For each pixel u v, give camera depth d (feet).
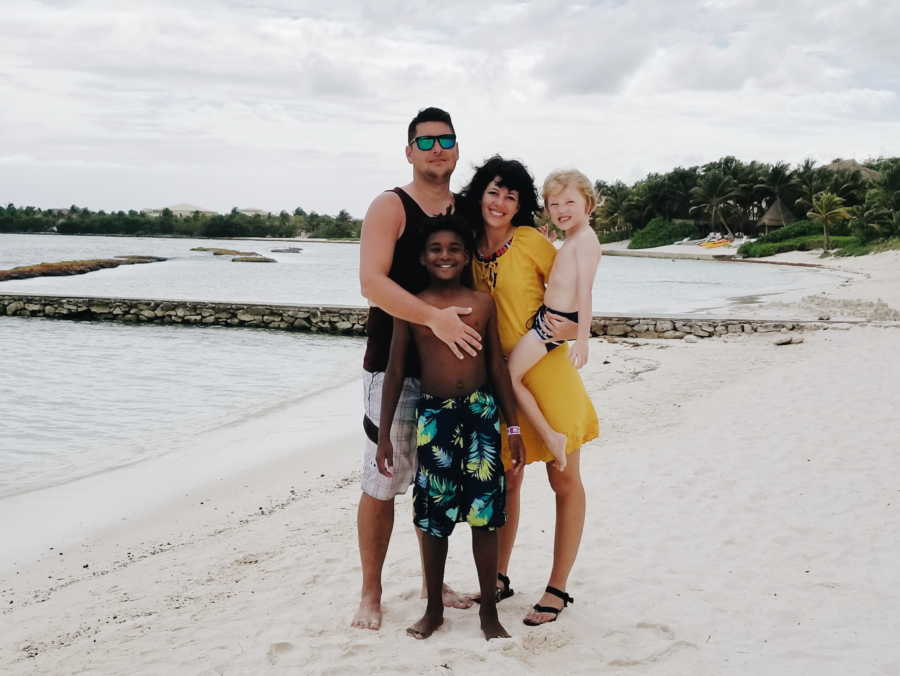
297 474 27.09
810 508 18.92
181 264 221.46
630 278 162.20
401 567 15.80
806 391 34.55
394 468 12.32
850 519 17.93
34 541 21.67
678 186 321.32
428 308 11.09
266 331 79.97
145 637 13.57
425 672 10.93
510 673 10.79
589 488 21.50
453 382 11.44
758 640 11.97
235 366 56.29
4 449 32.73
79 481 27.68
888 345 48.93
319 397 43.45
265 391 45.98
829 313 76.95
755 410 31.42
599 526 18.21
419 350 11.62
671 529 17.85
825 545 16.34
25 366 56.13
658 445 26.66
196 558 18.85
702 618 12.84
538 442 12.45
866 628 12.25
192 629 13.73
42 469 29.53
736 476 22.04
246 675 11.27
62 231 618.44
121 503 24.89
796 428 27.50
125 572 18.40
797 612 13.00
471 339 11.08
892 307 77.10
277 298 115.03
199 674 11.50
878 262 165.48
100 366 56.29
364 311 79.41
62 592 17.38
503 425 12.31
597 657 11.43
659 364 48.47
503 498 11.71
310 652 11.87
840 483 20.77
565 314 11.89
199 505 24.27
